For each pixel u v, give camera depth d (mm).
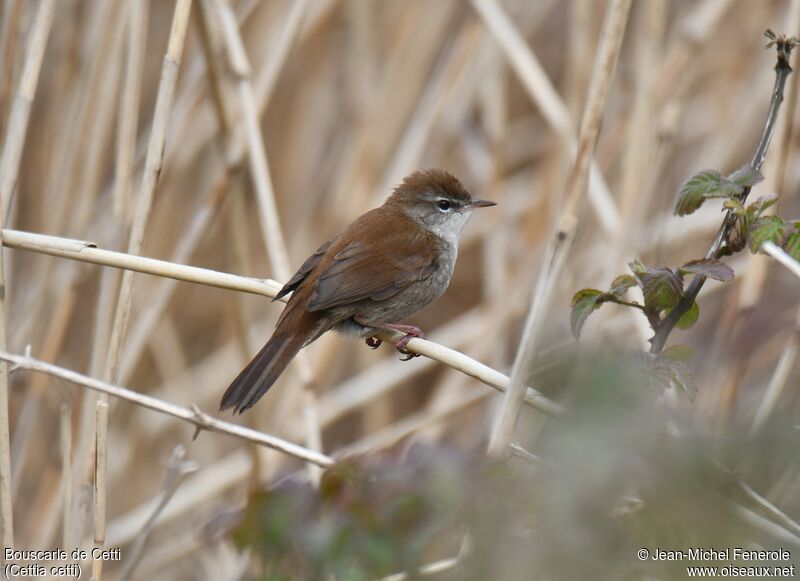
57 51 11461
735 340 8250
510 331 11789
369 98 13156
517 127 15211
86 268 10594
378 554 5715
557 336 6891
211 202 10141
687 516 4434
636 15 12789
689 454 4410
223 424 7238
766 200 6141
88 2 11398
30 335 10031
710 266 5824
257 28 13133
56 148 11266
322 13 13023
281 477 7191
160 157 8125
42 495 10555
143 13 9672
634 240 10227
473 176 13938
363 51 13195
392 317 8859
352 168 13039
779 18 12789
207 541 6484
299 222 13523
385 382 12195
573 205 6605
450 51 14008
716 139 12391
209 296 13938
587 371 4590
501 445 6051
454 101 13516
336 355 13102
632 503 4512
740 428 4648
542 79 11648
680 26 12820
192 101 11492
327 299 8109
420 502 5691
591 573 4441
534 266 11953
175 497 11062
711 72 13164
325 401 12008
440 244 9195
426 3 13578
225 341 13812
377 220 9070
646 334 9406
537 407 6102
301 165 13734
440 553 6156
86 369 11656
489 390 10242
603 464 4348
